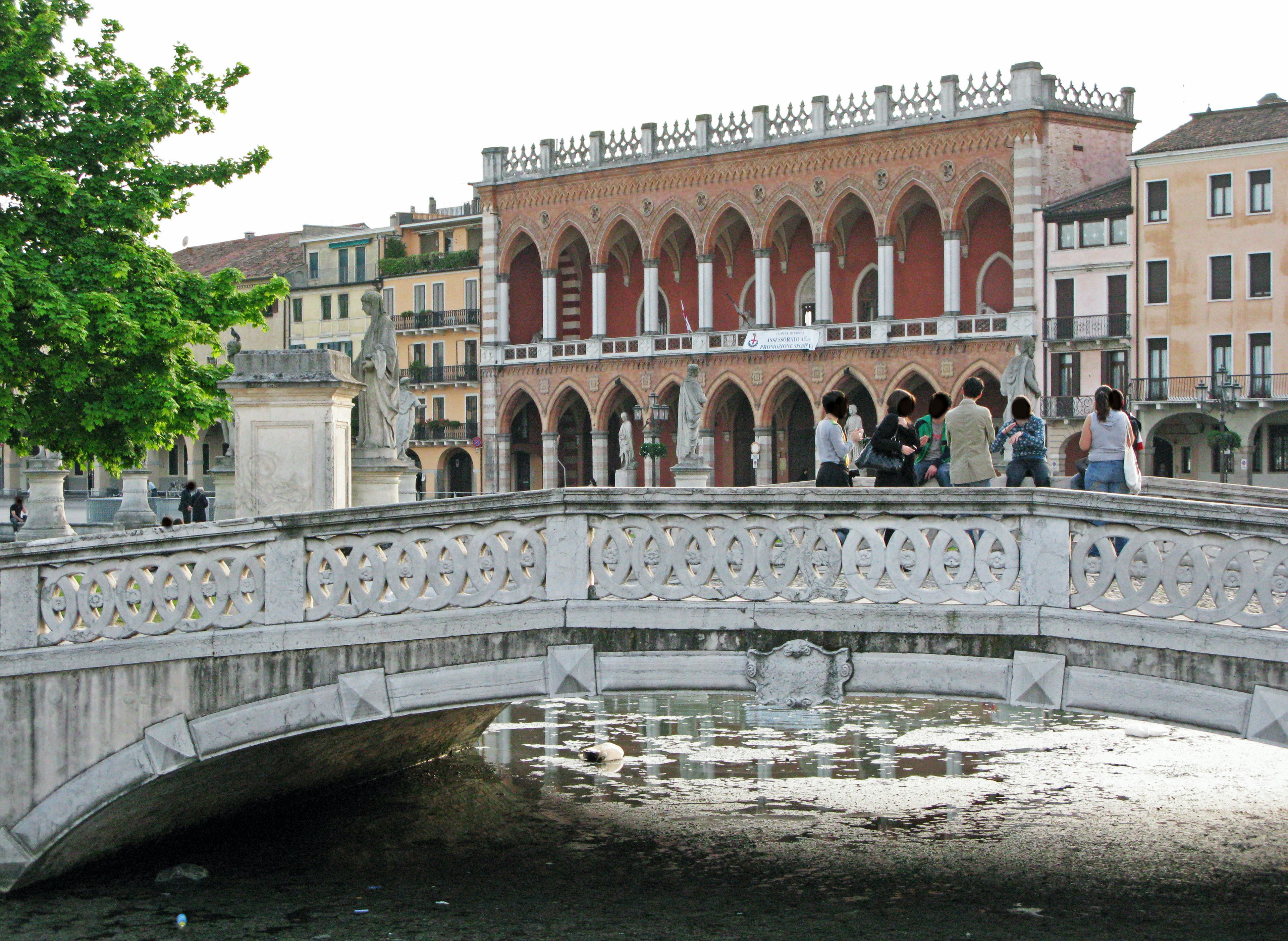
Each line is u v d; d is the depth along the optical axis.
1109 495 12.75
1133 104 68.44
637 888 15.96
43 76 27.39
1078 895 15.44
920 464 19.42
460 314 88.00
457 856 17.19
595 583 14.09
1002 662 13.10
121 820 16.09
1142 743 22.80
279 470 21.83
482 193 82.50
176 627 14.96
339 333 94.88
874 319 69.94
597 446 78.75
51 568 15.26
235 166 28.70
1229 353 61.78
